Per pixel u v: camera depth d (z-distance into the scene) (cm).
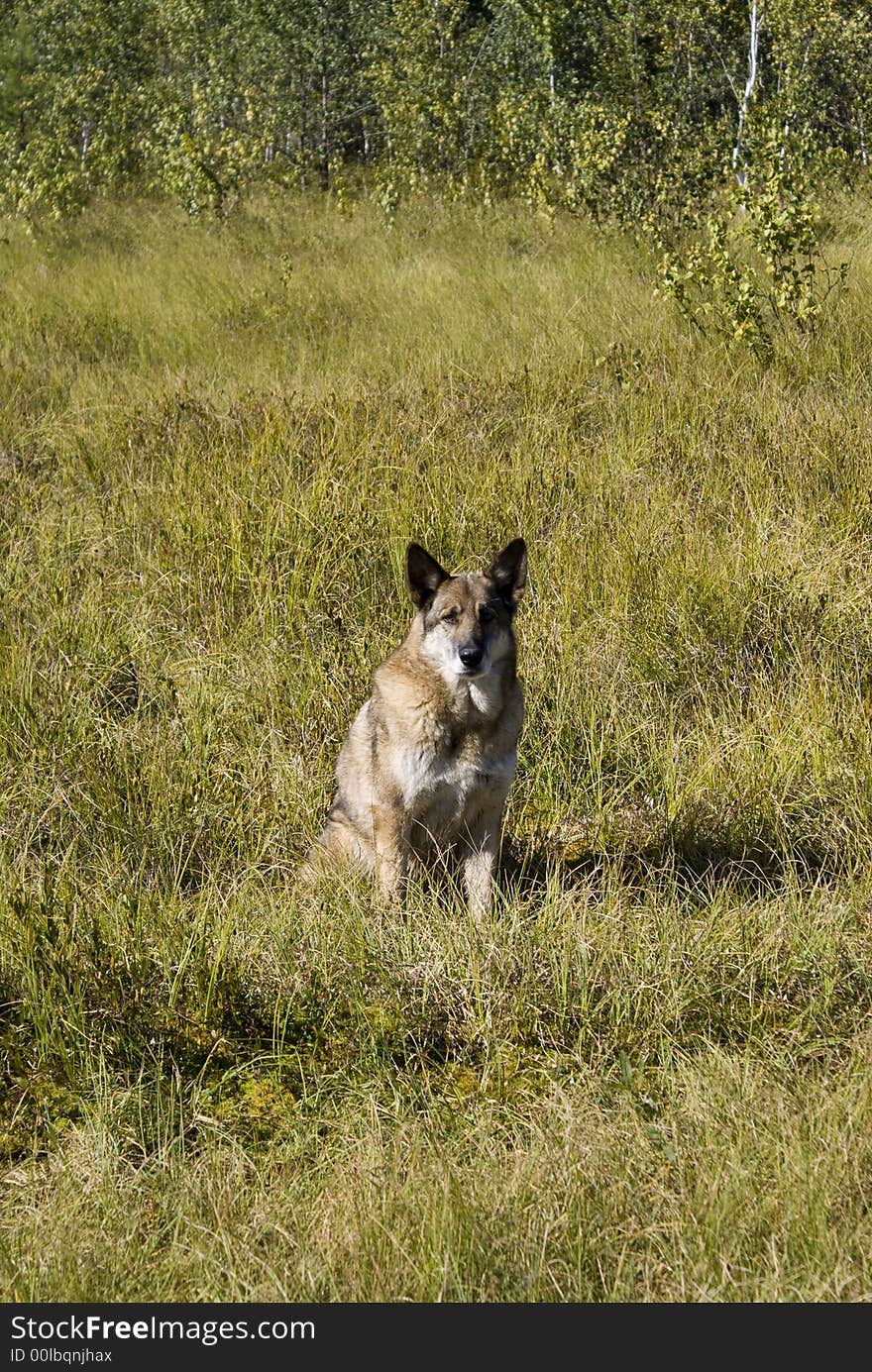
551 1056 1336
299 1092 1326
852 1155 1087
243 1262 1047
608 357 3344
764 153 4681
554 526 2520
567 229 5603
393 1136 1189
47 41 9500
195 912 1532
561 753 1977
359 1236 1045
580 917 1498
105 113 9194
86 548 2553
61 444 3147
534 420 2980
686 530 2462
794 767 1884
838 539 2433
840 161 6222
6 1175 1185
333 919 1504
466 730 1641
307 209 6944
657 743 1988
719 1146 1125
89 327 4262
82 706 1948
